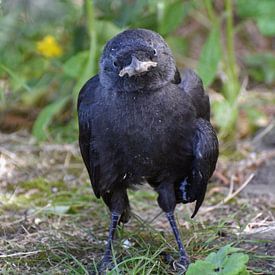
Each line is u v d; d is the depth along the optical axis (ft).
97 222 33.78
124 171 28.68
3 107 46.06
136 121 27.66
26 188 37.81
